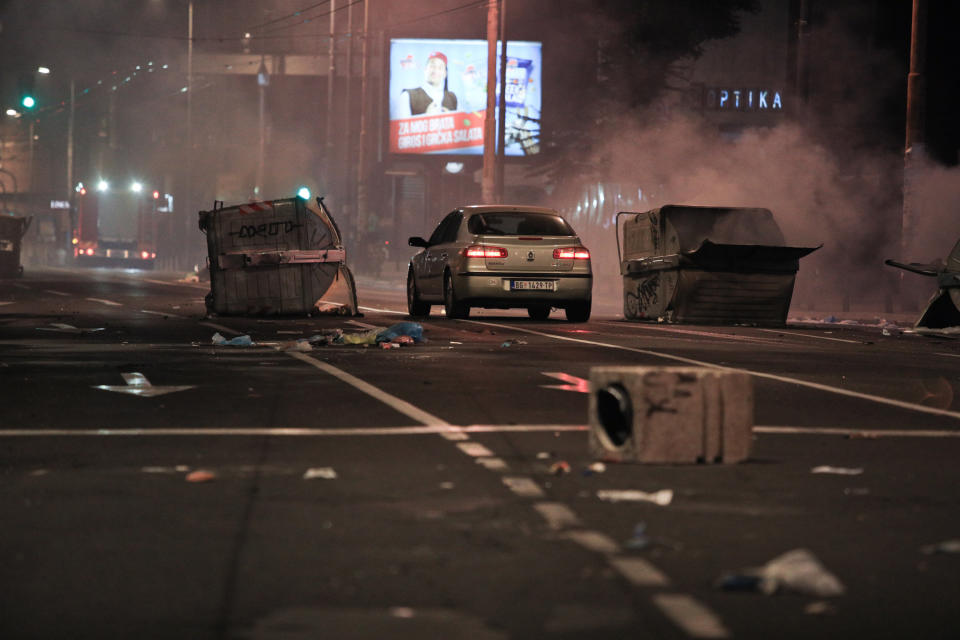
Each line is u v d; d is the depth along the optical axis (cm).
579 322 8488
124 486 2591
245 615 1670
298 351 5859
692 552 2050
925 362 5859
